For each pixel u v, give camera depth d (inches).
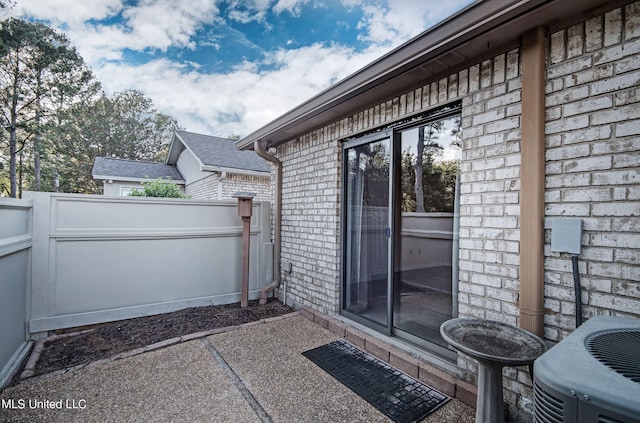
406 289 120.5
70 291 141.0
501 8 68.7
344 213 150.9
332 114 143.1
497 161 86.2
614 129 66.4
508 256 83.4
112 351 121.6
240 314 166.6
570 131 72.6
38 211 133.3
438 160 109.3
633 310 63.6
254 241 194.7
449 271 105.3
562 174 73.8
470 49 87.0
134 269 156.6
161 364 110.9
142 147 1003.9
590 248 69.3
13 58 565.3
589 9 68.7
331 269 152.0
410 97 113.3
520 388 79.5
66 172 772.6
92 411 84.9
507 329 73.5
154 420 81.6
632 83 64.3
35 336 131.8
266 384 98.6
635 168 63.7
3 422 79.7
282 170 195.2
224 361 113.4
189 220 172.2
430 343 109.1
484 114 89.7
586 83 70.2
